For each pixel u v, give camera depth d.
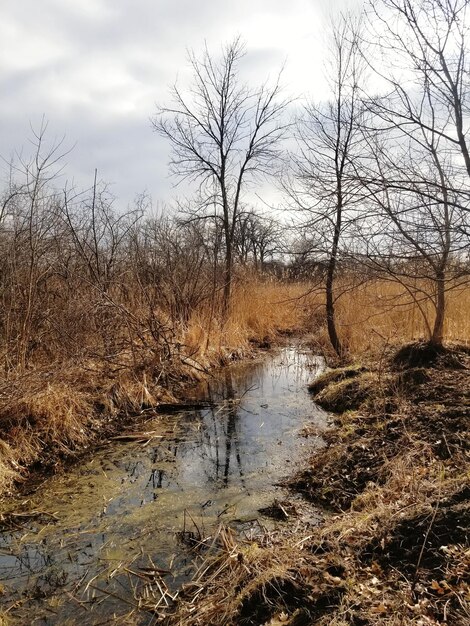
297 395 9.05
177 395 9.13
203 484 5.58
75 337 7.98
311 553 3.84
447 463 4.86
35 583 3.94
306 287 16.56
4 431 6.06
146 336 9.96
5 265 7.75
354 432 6.41
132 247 11.12
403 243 5.86
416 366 7.83
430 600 3.10
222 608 3.42
